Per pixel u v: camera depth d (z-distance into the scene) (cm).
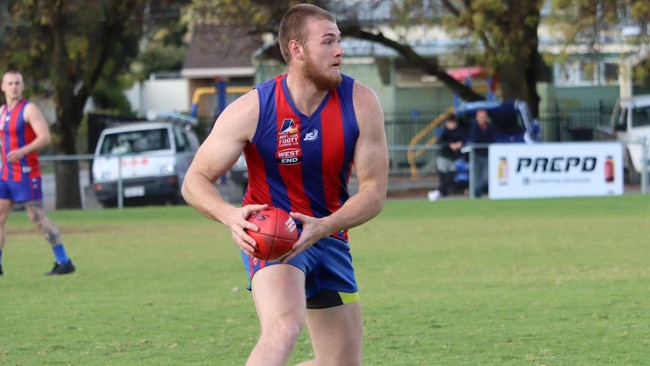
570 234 3275
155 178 4934
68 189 5072
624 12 5388
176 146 5506
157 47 10725
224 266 2672
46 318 1875
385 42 6025
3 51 5338
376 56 7100
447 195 4947
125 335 1697
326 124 1028
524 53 5559
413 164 5562
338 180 1057
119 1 5391
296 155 1030
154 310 1953
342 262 1060
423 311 1889
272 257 970
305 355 1527
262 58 5828
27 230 3862
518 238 3194
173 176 4953
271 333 942
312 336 1075
